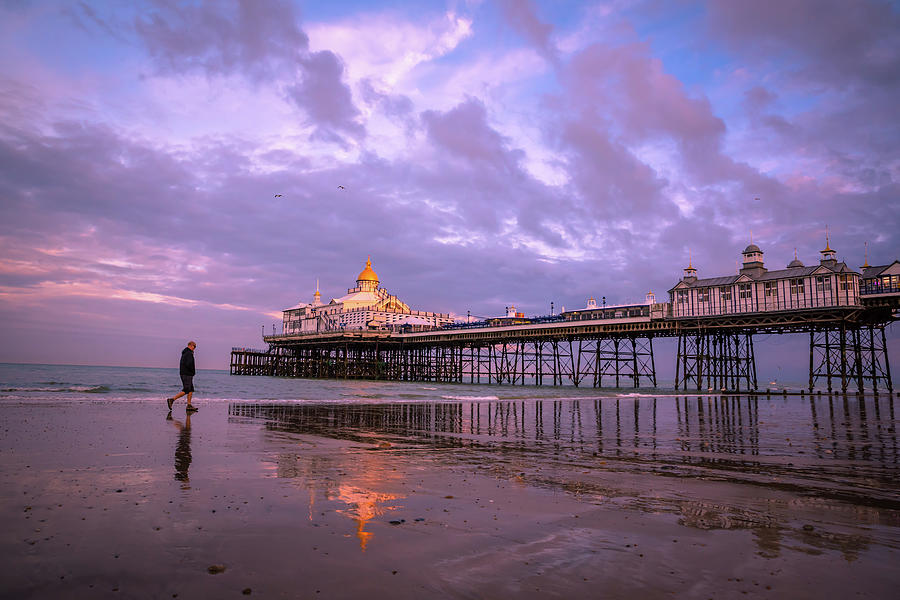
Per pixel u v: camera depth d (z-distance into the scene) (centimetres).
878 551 564
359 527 629
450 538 593
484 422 2183
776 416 2739
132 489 789
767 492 864
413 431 1798
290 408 2628
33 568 474
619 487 900
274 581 457
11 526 594
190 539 567
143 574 467
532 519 683
